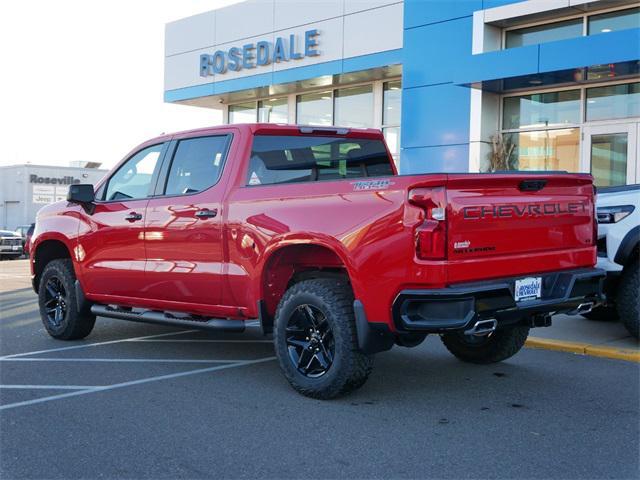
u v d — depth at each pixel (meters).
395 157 15.56
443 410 4.93
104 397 5.31
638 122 11.27
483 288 4.45
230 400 5.20
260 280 5.46
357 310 4.76
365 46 14.70
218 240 5.79
